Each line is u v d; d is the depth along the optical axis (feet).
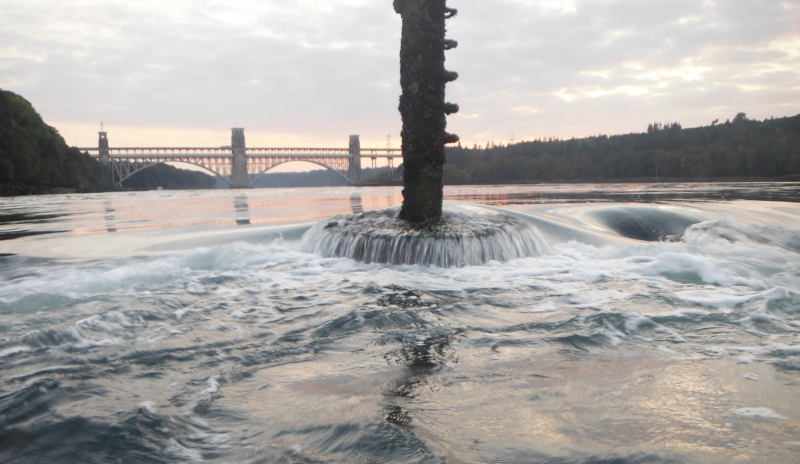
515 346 10.77
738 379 8.50
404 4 25.31
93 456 6.37
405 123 25.67
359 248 23.38
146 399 8.13
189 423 7.26
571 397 7.83
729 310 13.46
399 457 6.08
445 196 94.94
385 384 8.62
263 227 34.47
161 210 72.64
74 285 18.19
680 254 20.97
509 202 66.39
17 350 10.82
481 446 6.30
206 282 18.75
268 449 6.41
